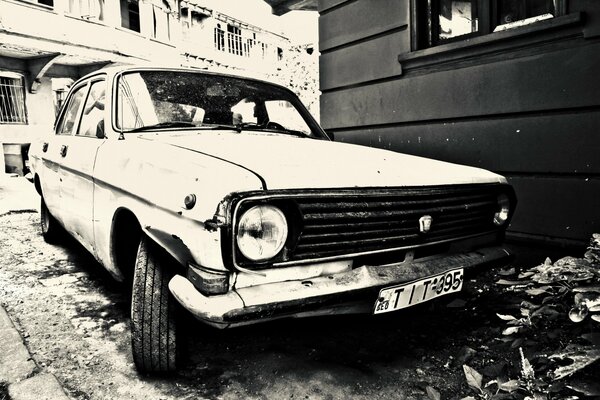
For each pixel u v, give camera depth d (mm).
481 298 3152
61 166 3328
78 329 2676
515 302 3027
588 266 2225
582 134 3248
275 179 1735
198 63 18016
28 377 2102
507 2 3740
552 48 3359
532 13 3584
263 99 3311
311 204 1766
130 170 2229
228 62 19688
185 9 18219
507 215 2604
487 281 3477
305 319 2826
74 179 3035
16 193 8406
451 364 2283
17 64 12273
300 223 1734
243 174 1719
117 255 2514
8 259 4164
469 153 3990
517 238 3666
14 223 5879
